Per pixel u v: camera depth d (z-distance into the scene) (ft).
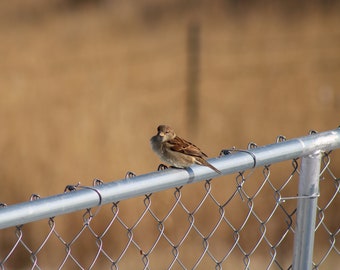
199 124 66.49
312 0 99.91
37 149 54.80
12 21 104.32
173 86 76.02
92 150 54.85
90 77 78.64
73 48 91.76
